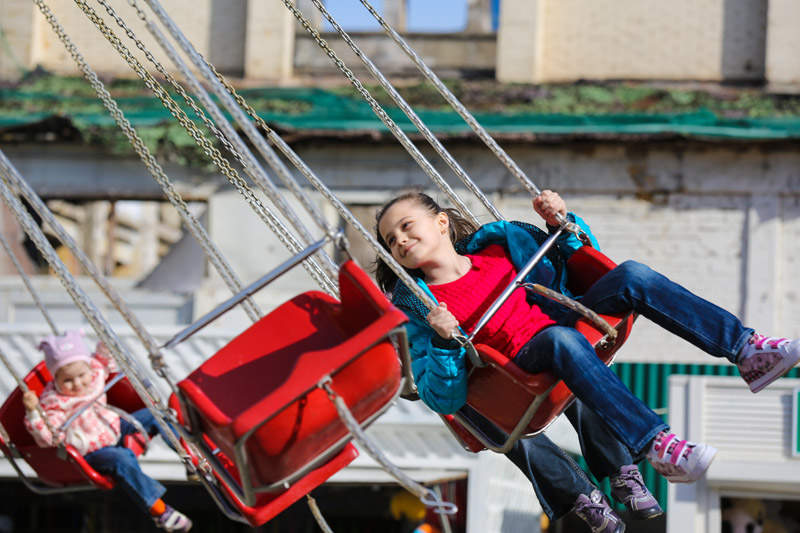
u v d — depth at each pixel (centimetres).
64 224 1895
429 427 998
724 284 1359
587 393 411
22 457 720
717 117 1358
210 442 457
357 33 1536
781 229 1361
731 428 1017
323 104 1414
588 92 1412
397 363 395
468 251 489
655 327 1348
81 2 517
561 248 476
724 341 431
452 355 436
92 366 732
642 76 1466
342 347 373
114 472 732
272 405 363
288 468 388
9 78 1493
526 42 1474
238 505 429
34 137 1438
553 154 1398
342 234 375
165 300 1395
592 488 505
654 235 1374
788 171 1365
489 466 1030
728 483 1016
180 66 361
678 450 401
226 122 359
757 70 1441
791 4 1425
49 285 1423
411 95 1429
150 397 392
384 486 1071
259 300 1394
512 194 1393
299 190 365
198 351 1030
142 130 1412
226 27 1530
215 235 1414
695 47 1459
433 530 1070
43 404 719
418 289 427
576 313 448
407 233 474
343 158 1427
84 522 1427
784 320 1346
